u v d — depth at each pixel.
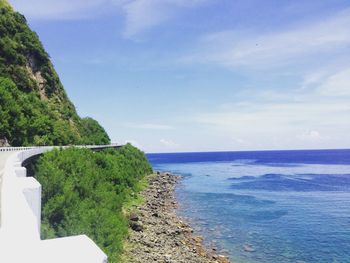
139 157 85.25
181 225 38.50
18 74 73.88
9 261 1.60
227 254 30.17
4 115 51.28
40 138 59.22
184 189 74.31
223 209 51.12
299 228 39.97
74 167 30.59
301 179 101.06
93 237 20.78
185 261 26.17
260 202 58.03
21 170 9.23
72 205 22.30
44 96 83.88
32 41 87.75
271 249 31.91
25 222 2.80
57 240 1.76
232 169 152.38
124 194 42.81
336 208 52.94
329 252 31.20
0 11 80.88
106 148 64.69
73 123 87.75
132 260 24.12
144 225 34.25
